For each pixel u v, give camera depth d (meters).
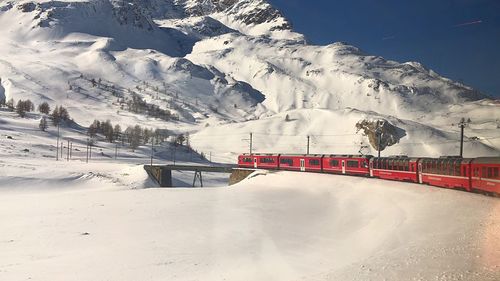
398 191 59.78
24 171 113.44
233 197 72.62
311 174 90.00
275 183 88.88
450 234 31.22
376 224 43.00
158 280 29.03
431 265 22.17
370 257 27.36
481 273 19.69
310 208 58.94
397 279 20.56
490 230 30.19
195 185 150.62
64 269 32.22
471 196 49.44
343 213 52.84
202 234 44.41
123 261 34.31
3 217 56.75
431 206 46.25
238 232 44.97
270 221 50.78
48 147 185.75
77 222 51.91
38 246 40.38
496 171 47.41
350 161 85.00
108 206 64.75
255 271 30.52
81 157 182.25
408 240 33.00
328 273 24.58
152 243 40.66
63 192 98.00
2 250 39.06
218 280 28.50
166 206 63.78
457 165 56.00
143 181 116.06
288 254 35.69
